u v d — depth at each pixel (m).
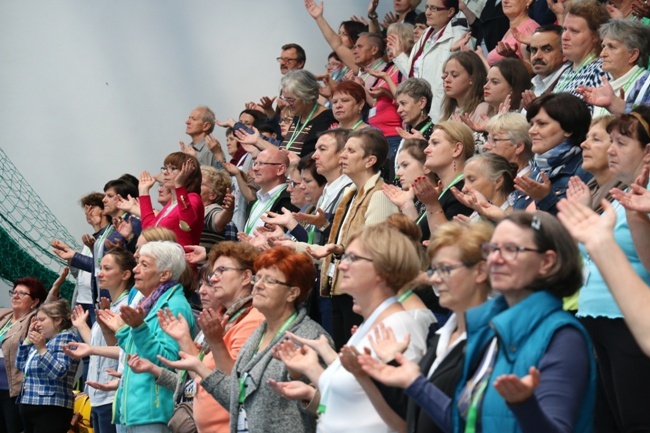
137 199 11.87
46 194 15.30
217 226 10.19
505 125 7.56
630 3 9.34
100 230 11.75
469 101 9.32
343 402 5.38
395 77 12.33
